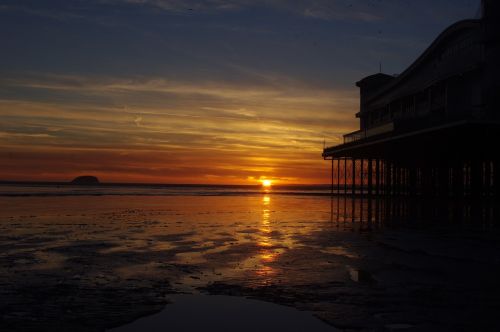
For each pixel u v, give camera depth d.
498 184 58.47
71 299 11.02
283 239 22.53
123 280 13.09
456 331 8.77
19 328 8.93
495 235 24.52
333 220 33.84
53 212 39.44
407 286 12.41
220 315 9.96
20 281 12.84
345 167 88.38
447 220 33.91
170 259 16.52
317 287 12.32
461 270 14.60
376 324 9.26
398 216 37.75
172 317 9.83
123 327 9.18
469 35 51.91
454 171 65.12
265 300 11.07
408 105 71.94
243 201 66.75
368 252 18.38
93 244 20.19
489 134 46.41
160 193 103.69
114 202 58.38
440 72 58.78
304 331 8.99
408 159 74.88
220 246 19.91
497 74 47.12
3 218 33.09
